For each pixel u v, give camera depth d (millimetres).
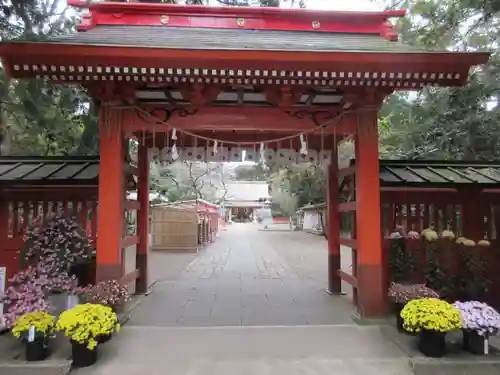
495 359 4055
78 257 5492
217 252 15789
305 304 6570
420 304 4309
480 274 5863
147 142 7719
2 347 4359
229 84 5176
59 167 6395
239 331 5000
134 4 6574
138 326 5176
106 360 4141
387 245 5949
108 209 5348
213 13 6738
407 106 10625
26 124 9047
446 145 9578
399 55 4574
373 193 5543
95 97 5445
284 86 5211
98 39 5176
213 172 38844
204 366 4020
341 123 5730
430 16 8688
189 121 5742
